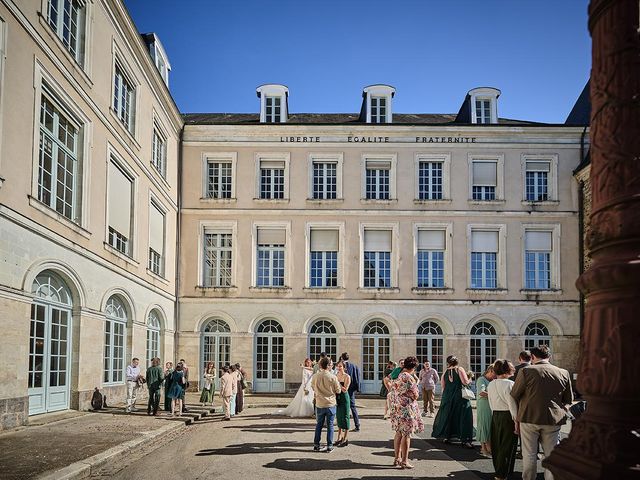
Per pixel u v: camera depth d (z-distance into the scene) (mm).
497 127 26469
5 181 11453
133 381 16031
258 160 26625
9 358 11578
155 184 22422
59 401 14398
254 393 25172
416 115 30797
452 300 25672
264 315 25672
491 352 25734
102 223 16781
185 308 25734
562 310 25719
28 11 12430
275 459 9617
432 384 16953
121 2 17766
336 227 26266
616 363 2654
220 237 26500
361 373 25484
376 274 26156
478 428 10258
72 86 14750
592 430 2701
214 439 11969
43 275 13594
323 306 25703
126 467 9008
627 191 2766
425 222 26219
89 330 15672
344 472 8562
